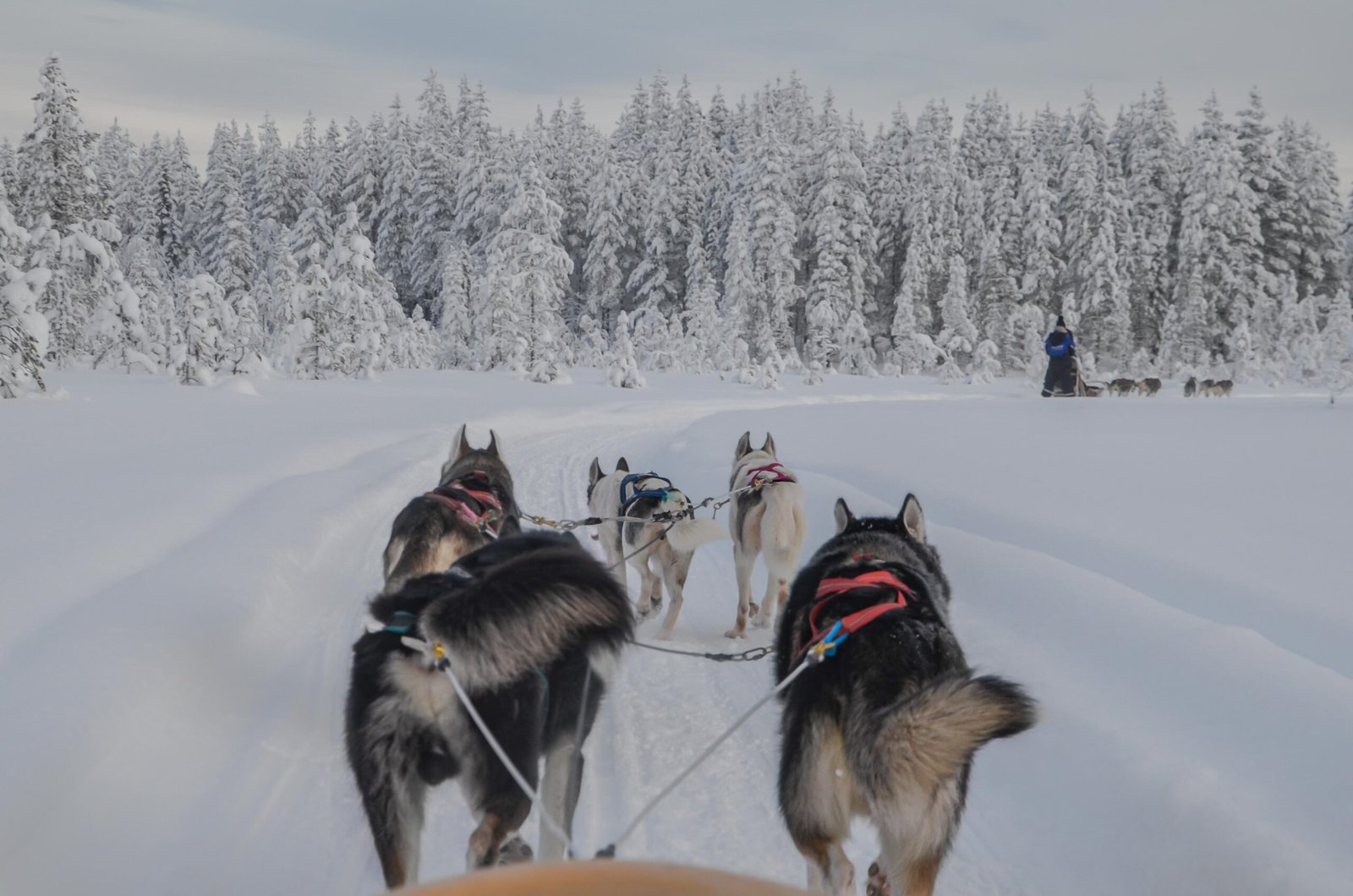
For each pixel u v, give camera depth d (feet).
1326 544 22.82
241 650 17.51
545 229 127.95
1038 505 27.91
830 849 9.96
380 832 9.07
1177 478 33.53
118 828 11.26
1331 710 12.47
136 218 189.57
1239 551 21.93
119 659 14.62
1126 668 15.61
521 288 124.77
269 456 39.09
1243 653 14.65
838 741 9.97
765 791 14.38
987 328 176.45
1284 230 184.14
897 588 11.31
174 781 12.76
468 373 121.19
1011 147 203.10
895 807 9.21
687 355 154.71
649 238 180.45
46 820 10.62
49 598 17.87
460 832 12.82
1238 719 13.07
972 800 14.01
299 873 11.43
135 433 44.39
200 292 77.92
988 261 177.06
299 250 149.28
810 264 183.62
